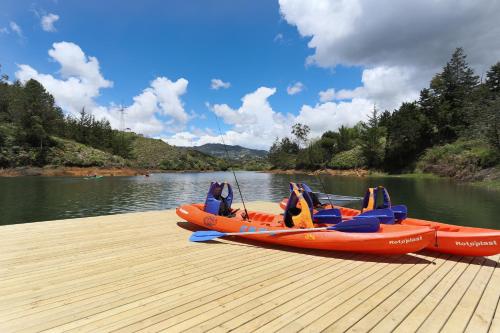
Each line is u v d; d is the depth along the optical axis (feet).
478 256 19.84
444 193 90.79
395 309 13.16
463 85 200.13
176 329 11.30
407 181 143.23
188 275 16.78
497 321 12.34
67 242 23.25
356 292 14.79
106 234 25.86
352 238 19.89
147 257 19.86
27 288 14.88
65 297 13.91
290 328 11.50
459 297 14.39
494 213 57.72
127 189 110.93
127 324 11.61
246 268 18.01
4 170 180.75
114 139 311.47
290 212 23.77
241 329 11.35
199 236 23.20
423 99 199.41
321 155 257.14
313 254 20.80
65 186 117.91
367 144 215.51
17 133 198.59
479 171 131.13
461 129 181.06
